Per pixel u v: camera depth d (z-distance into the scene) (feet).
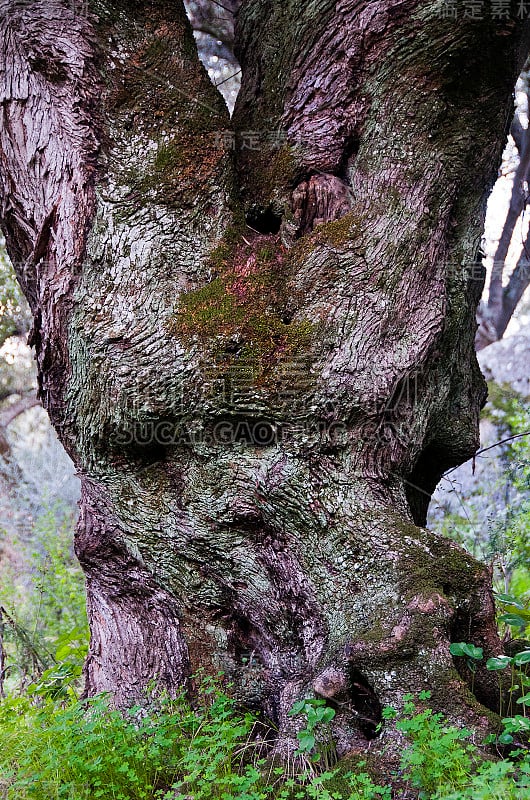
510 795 7.23
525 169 29.89
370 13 11.94
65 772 9.68
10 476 37.42
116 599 12.93
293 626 11.23
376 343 11.38
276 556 11.27
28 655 19.65
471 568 10.43
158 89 12.25
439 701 9.21
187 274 11.66
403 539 10.48
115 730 10.33
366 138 12.29
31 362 37.29
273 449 11.10
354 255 11.59
